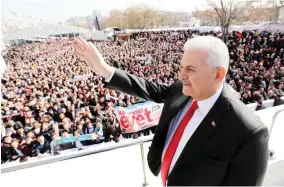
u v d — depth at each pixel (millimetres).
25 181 1554
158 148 805
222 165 565
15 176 1611
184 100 758
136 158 1754
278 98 2750
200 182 590
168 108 785
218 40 599
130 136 2158
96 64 801
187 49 607
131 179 1523
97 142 2111
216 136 582
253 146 535
